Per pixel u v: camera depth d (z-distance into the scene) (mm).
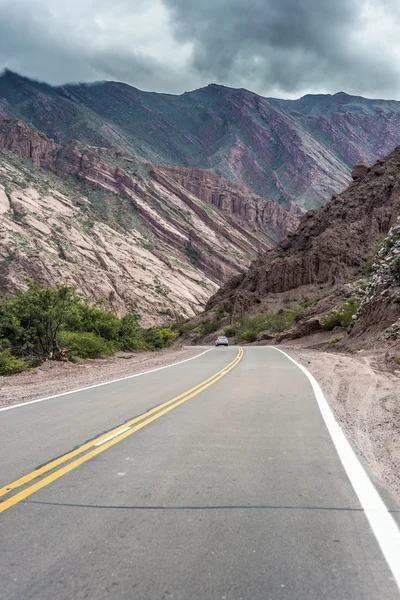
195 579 3062
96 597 2881
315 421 8141
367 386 12273
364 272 67188
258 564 3248
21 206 154375
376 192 84938
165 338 46656
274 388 12805
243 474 5215
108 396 11672
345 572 3150
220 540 3605
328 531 3770
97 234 177500
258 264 99625
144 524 3910
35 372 17938
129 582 3035
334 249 80375
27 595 2910
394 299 26422
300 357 26312
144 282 169750
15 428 7879
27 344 21000
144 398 11203
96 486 4871
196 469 5422
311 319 47844
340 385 13008
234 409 9414
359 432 7336
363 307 32000
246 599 2850
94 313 31906
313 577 3090
